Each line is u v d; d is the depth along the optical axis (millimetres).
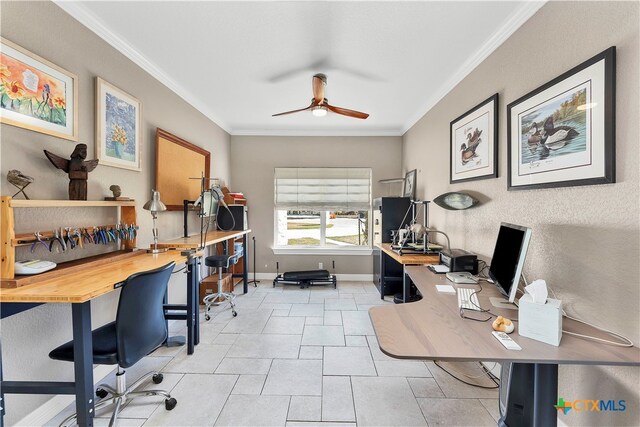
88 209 1925
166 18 1918
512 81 1915
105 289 1403
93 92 1967
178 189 3014
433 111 3330
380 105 3555
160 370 2150
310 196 4805
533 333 1149
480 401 1824
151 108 2605
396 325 1276
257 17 1900
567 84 1446
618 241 1215
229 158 4707
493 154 2094
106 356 1486
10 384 1356
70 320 1813
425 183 3602
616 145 1222
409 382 2014
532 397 1259
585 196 1370
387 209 3891
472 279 2006
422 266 2502
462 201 2436
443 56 2381
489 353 1040
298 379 2039
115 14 1874
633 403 1191
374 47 2254
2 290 1329
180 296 3178
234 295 3885
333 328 2877
